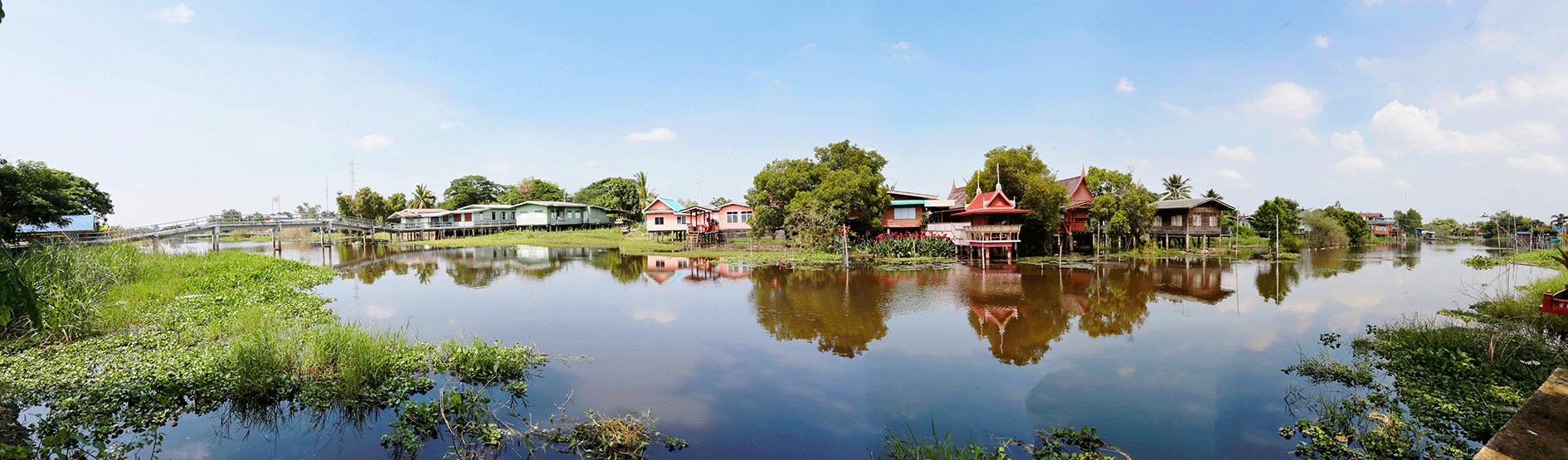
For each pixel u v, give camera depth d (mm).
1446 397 9406
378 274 29406
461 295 22125
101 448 7410
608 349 13867
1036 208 36719
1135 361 12719
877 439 8828
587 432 8672
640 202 83125
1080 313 17938
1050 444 8398
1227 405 9977
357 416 9312
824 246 39062
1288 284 24547
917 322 16672
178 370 10500
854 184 39000
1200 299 20562
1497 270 29906
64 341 12344
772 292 22547
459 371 11445
